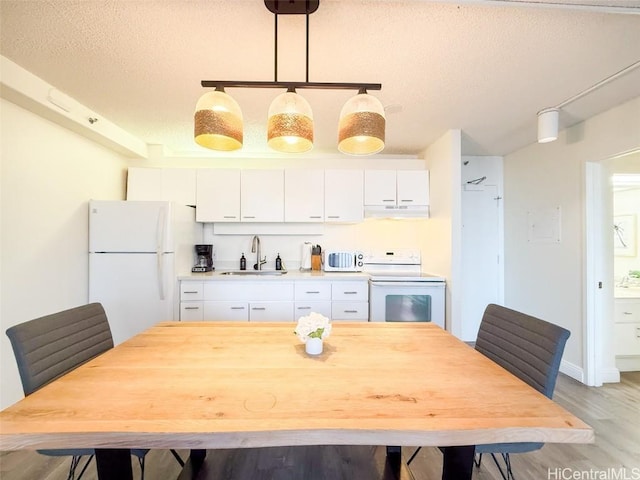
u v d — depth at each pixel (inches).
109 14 52.1
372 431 28.8
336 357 46.6
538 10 50.6
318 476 58.4
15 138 75.4
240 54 63.6
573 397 89.0
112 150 113.3
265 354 47.5
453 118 97.0
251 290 111.7
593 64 66.8
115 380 38.2
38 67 69.0
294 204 123.5
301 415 30.8
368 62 66.1
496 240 139.8
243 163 130.0
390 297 111.5
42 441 27.9
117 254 99.3
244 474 58.7
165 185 121.0
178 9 50.9
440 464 63.2
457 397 34.7
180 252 110.3
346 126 46.6
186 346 50.8
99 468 37.5
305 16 51.9
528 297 124.0
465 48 61.2
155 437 28.2
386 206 124.4
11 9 50.6
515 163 132.3
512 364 49.6
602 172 98.1
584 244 98.7
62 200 89.8
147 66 68.4
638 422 76.7
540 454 65.2
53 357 45.2
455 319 106.5
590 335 97.3
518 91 79.3
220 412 31.2
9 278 74.4
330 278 113.6
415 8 50.7
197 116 45.4
